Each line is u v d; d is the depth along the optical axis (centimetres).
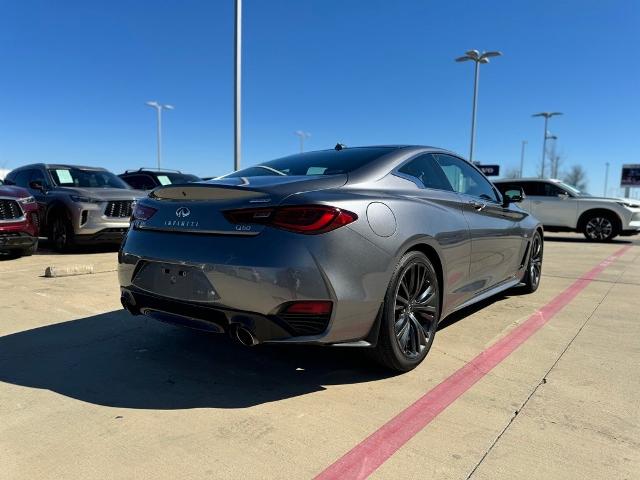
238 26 1397
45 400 295
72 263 766
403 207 333
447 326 454
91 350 379
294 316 282
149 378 329
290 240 279
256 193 292
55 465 230
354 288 290
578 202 1387
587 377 338
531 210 1442
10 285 592
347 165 362
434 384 324
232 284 281
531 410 290
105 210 877
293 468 230
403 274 324
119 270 346
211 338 410
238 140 1442
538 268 613
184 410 285
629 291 623
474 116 2662
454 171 443
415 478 224
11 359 358
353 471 229
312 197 289
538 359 371
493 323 465
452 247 376
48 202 912
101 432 259
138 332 422
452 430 266
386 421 275
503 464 236
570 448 250
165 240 314
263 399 301
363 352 333
